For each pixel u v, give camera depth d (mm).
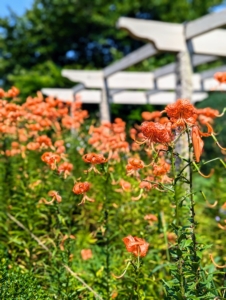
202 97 13359
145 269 3672
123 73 11648
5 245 4168
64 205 4469
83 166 5340
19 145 5227
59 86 14609
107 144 4523
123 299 3334
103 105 11398
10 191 4594
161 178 3277
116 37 23953
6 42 25219
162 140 2465
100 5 24328
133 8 24078
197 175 8133
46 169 4809
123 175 4465
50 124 5230
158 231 3998
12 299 3029
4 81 25375
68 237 3553
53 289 3463
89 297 3375
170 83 12141
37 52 25250
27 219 4254
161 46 7293
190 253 2658
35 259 4062
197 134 2430
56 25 24391
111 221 4418
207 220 5148
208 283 2605
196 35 7207
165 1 24312
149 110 13086
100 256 4223
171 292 2631
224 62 23016
